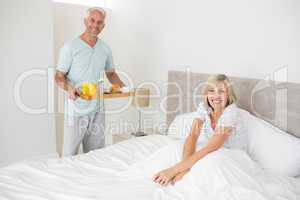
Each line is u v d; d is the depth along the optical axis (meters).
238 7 2.40
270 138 2.04
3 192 1.59
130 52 3.54
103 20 2.62
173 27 2.97
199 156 1.81
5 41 2.80
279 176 1.85
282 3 2.12
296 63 2.07
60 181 1.77
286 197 1.58
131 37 3.49
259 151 2.04
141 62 3.41
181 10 2.87
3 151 2.91
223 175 1.63
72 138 2.66
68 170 1.94
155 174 1.79
